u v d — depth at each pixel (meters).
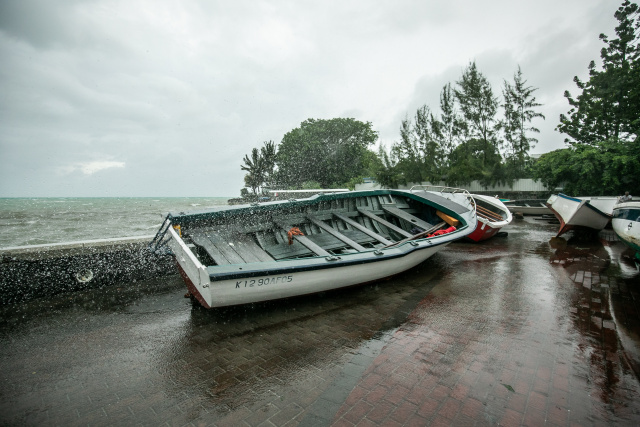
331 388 2.90
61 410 2.66
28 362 3.43
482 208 12.00
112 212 33.50
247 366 3.31
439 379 3.00
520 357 3.38
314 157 37.75
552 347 3.58
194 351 3.64
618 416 2.50
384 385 2.92
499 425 2.39
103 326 4.30
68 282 5.48
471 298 5.24
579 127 19.64
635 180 15.27
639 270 6.69
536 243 10.14
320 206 7.38
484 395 2.75
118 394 2.87
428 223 8.34
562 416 2.50
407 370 3.16
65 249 5.47
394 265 5.81
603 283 5.88
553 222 15.25
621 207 7.04
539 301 5.03
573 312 4.57
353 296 5.39
